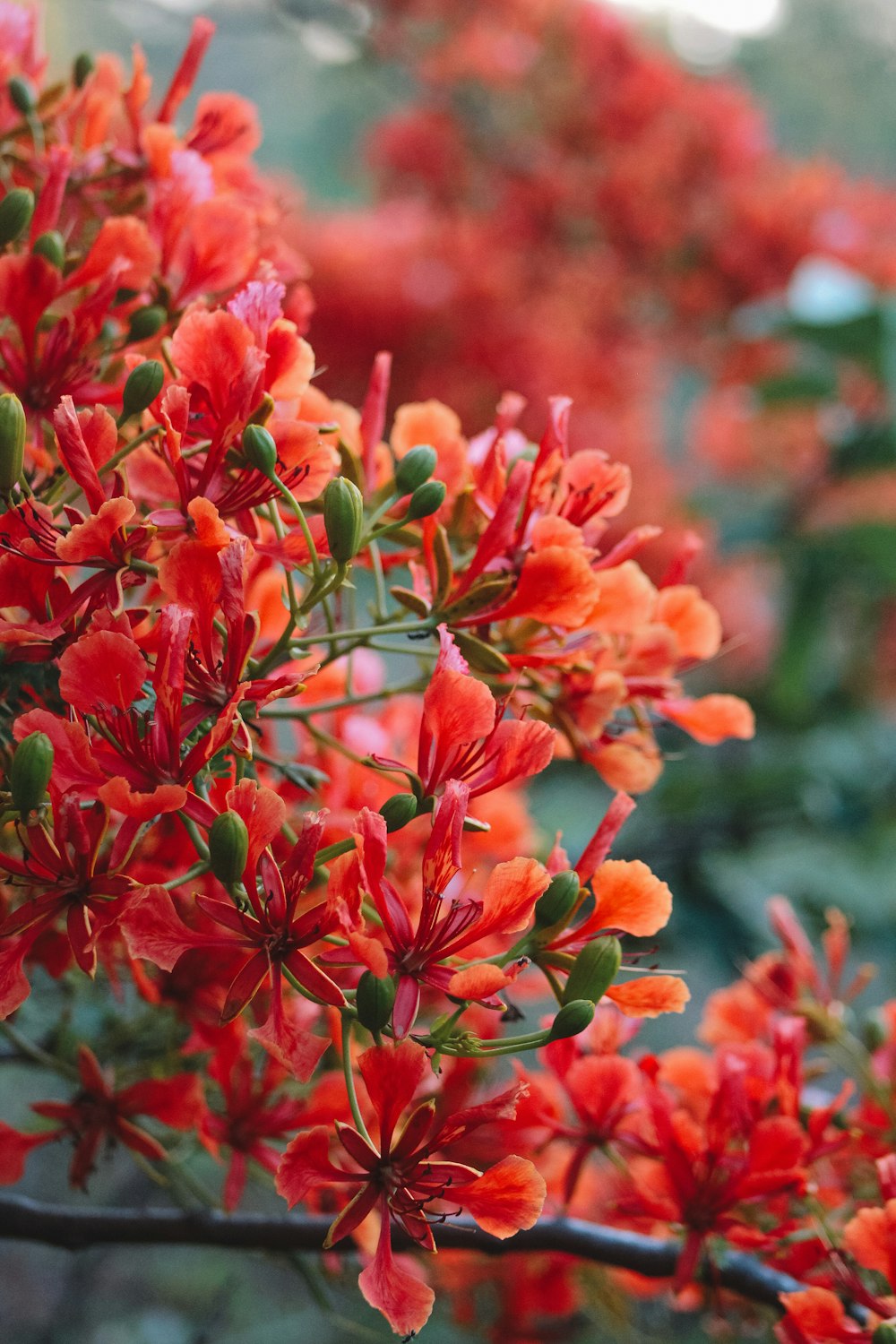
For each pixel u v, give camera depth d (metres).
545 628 1.22
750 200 5.11
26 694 1.15
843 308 4.10
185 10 5.32
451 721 1.10
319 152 7.96
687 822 3.41
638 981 1.14
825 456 4.25
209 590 1.09
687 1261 1.24
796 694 3.95
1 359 1.17
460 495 1.22
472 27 5.47
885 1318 1.21
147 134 1.26
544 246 5.37
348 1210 1.09
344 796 1.29
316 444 1.13
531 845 1.39
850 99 9.27
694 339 5.39
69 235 1.28
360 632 1.16
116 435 1.11
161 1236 1.31
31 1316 3.52
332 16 5.43
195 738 1.11
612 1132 1.26
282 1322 3.61
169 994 1.25
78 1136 1.24
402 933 1.09
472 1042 1.11
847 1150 1.37
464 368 4.61
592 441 4.86
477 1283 1.62
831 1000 1.45
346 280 4.43
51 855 1.09
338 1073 1.25
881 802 3.61
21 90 1.28
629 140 5.35
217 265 1.23
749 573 4.91
